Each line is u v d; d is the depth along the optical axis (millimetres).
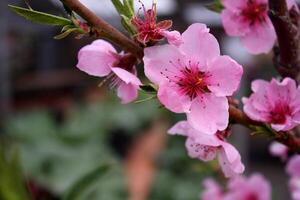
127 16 260
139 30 254
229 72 256
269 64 1096
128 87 278
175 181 1101
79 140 1050
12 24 1142
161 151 1127
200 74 258
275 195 1306
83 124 1108
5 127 1096
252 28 316
